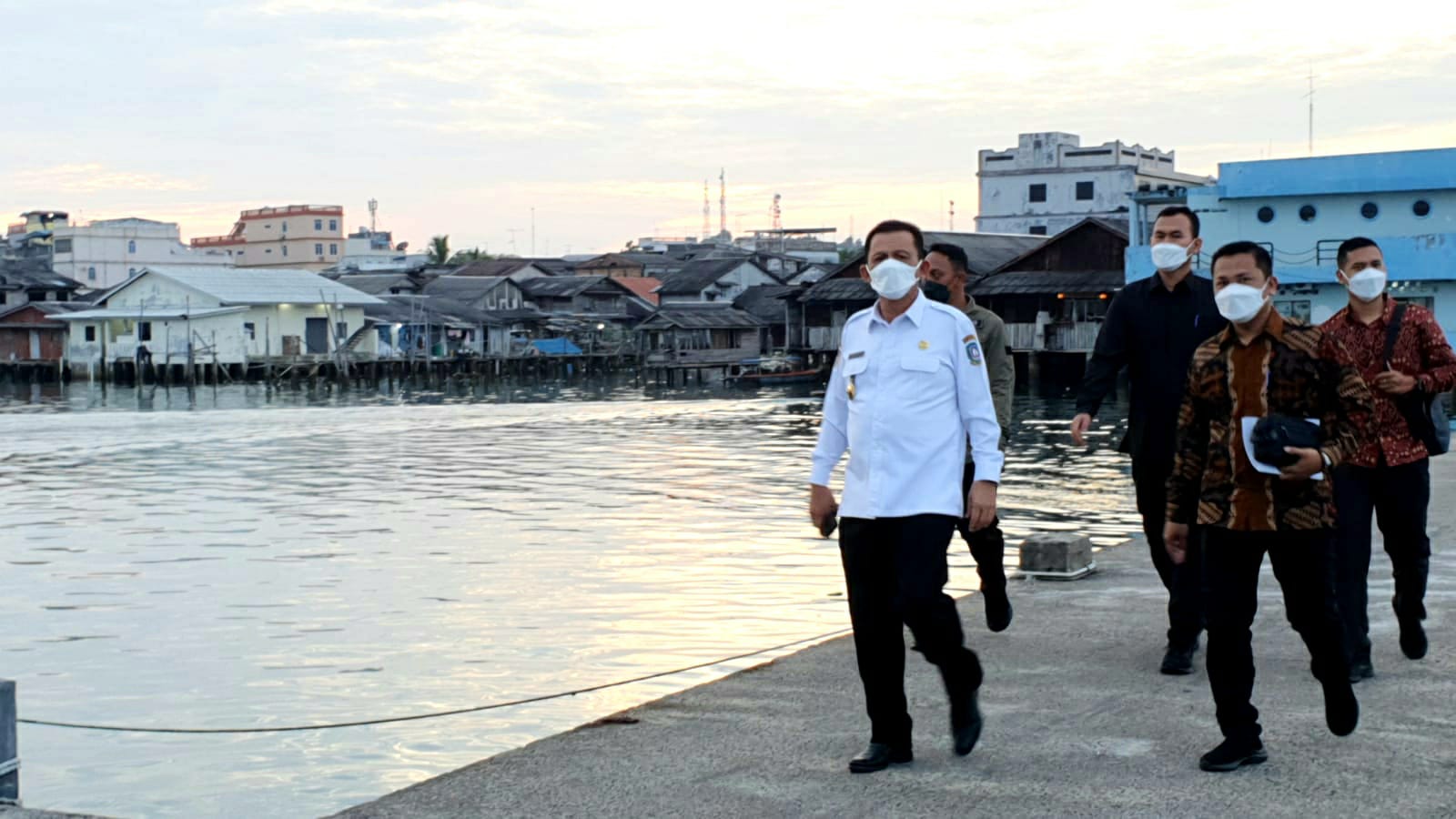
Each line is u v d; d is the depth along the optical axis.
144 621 12.02
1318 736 5.00
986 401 4.69
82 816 4.09
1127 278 50.50
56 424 40.62
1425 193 45.41
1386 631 6.89
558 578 13.66
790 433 36.38
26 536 17.62
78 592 13.59
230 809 6.74
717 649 10.27
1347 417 4.53
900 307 4.70
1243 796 4.37
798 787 4.59
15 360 76.44
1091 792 4.45
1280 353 4.56
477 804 4.50
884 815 4.29
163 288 73.00
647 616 11.55
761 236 130.38
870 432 4.65
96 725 8.44
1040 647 6.63
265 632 11.35
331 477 24.91
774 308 84.69
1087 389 6.43
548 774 4.80
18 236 124.12
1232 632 4.62
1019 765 4.76
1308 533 4.54
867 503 4.63
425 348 79.19
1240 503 4.56
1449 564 8.54
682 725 5.41
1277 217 47.41
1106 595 7.92
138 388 68.44
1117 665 6.25
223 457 29.39
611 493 21.78
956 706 4.82
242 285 74.06
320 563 15.05
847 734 5.22
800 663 6.44
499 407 50.34
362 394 63.06
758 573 13.73
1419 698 5.53
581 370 83.56
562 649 10.36
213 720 8.60
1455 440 17.02
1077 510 19.52
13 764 4.37
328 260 137.62
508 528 17.67
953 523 4.62
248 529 18.05
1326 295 46.47
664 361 75.94
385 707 8.80
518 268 102.94
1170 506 4.88
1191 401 4.77
